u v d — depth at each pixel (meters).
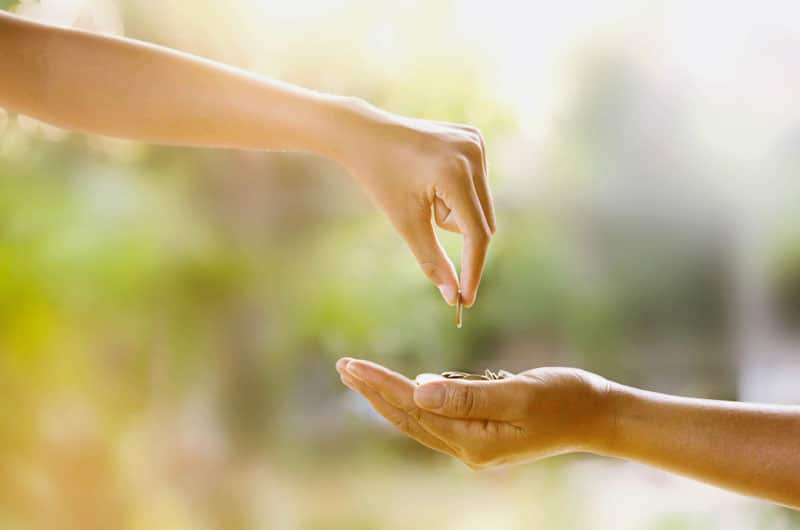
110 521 3.60
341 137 1.40
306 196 3.90
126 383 3.69
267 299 3.83
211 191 3.80
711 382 4.44
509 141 3.89
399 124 1.40
